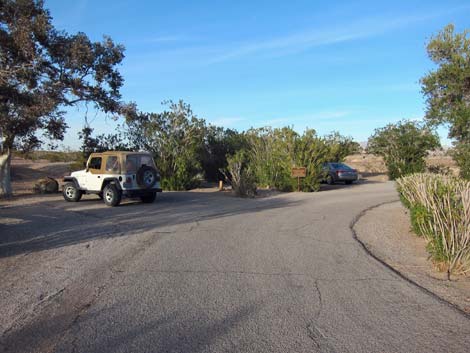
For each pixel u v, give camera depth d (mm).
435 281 6867
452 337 4688
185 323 5043
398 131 33656
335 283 6676
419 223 8734
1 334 4723
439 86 16047
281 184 26156
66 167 45438
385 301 5852
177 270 7359
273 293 6168
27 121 19656
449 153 17750
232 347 4418
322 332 4805
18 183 31062
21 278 6844
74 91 20875
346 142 39719
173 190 26562
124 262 7898
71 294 6070
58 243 9625
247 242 9812
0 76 18719
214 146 33219
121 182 17156
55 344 4473
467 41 15828
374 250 9195
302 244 9641
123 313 5348
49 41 19875
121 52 21797
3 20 19156
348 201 19312
